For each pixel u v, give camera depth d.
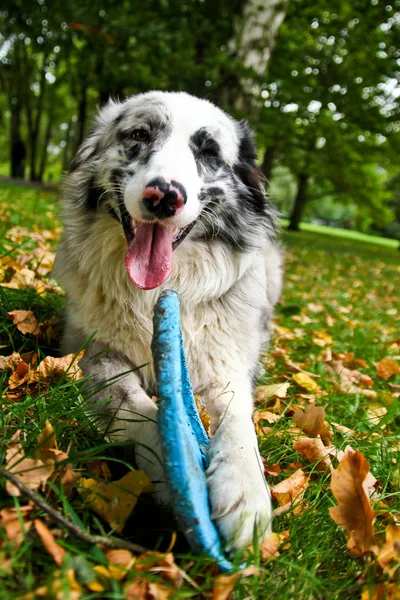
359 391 0.69
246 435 0.40
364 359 0.91
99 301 0.55
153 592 0.27
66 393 0.46
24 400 0.45
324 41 3.48
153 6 2.32
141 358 0.55
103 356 0.53
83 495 0.33
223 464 0.36
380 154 3.73
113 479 0.39
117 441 0.41
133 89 2.68
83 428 0.42
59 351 0.61
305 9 3.12
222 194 0.58
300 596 0.30
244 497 0.34
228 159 0.60
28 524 0.29
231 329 0.57
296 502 0.40
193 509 0.30
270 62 2.76
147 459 0.38
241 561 0.31
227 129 0.61
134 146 0.55
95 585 0.27
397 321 1.39
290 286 1.64
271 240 0.67
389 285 2.33
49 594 0.24
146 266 0.51
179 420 0.31
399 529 0.36
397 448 0.54
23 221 1.48
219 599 0.28
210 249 0.57
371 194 5.94
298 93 2.29
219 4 2.21
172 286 0.55
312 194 6.82
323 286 1.83
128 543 0.30
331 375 0.77
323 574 0.34
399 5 2.84
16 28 3.27
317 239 4.69
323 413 0.53
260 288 0.64
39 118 5.38
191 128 0.57
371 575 0.32
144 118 0.56
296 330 0.98
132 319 0.54
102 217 0.56
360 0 2.96
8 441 0.36
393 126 3.25
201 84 1.99
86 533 0.30
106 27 1.99
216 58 1.80
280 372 0.72
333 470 0.39
